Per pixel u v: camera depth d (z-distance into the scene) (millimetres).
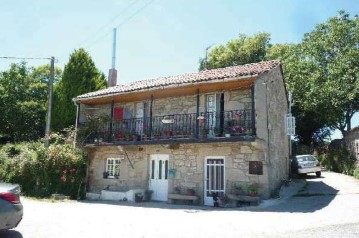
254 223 8531
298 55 30406
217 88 14195
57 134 19969
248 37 33562
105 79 26281
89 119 17266
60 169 17219
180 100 15586
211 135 13547
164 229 7906
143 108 16797
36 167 17578
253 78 12422
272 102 14984
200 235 7227
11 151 21578
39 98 31312
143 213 10672
